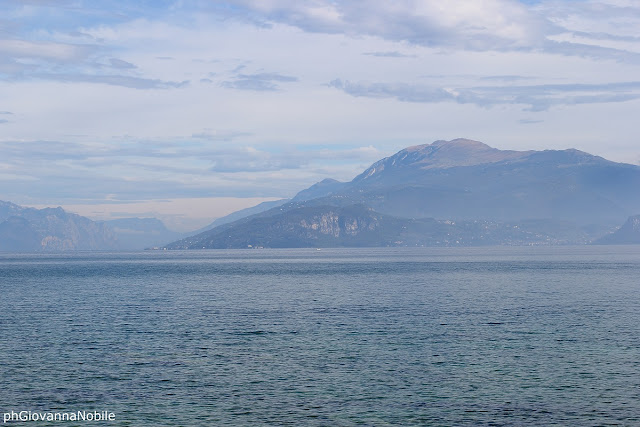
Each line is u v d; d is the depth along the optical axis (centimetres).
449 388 5234
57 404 4838
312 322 8744
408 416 4575
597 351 6581
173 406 4794
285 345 6969
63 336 7581
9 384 5331
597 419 4494
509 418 4525
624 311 9831
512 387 5250
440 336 7512
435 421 4475
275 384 5350
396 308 10419
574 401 4884
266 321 8862
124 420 4509
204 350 6700
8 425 4422
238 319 9094
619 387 5225
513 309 10162
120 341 7225
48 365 5994
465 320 8869
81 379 5491
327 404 4834
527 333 7694
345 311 10031
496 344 6988
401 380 5466
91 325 8500
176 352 6594
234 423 4450
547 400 4909
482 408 4734
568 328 8075
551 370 5778
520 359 6222
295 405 4812
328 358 6294
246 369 5844
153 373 5697
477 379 5491
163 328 8212
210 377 5569
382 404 4831
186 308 10581
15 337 7506
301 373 5700
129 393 5106
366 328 8162
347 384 5353
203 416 4584
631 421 4453
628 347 6788
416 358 6281
